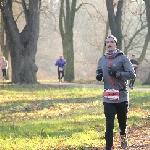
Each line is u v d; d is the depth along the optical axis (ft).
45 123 50.75
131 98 86.84
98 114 61.05
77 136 40.37
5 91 105.29
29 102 80.33
